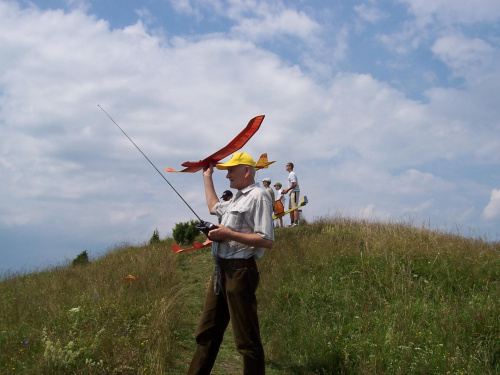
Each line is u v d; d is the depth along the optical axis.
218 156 4.25
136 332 5.23
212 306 3.90
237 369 4.96
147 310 5.99
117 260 11.84
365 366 4.54
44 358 4.19
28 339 4.99
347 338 5.30
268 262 9.05
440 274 7.44
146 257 11.62
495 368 4.46
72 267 12.18
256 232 3.64
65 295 7.21
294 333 5.77
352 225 11.88
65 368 4.12
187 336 5.89
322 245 9.70
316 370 4.80
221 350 5.58
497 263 7.83
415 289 6.73
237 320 3.60
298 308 6.59
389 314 5.75
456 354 4.51
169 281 8.77
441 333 5.07
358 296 6.73
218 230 3.57
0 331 5.36
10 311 6.30
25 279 10.22
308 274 8.03
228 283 3.65
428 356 4.62
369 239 9.38
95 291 6.81
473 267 7.57
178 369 4.76
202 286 8.99
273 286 7.51
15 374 4.12
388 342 4.92
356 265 7.93
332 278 7.53
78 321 5.43
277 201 12.49
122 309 5.89
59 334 4.93
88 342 4.66
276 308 6.64
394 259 7.79
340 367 4.76
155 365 4.45
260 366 3.59
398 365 4.50
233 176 3.90
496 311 5.46
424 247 8.59
